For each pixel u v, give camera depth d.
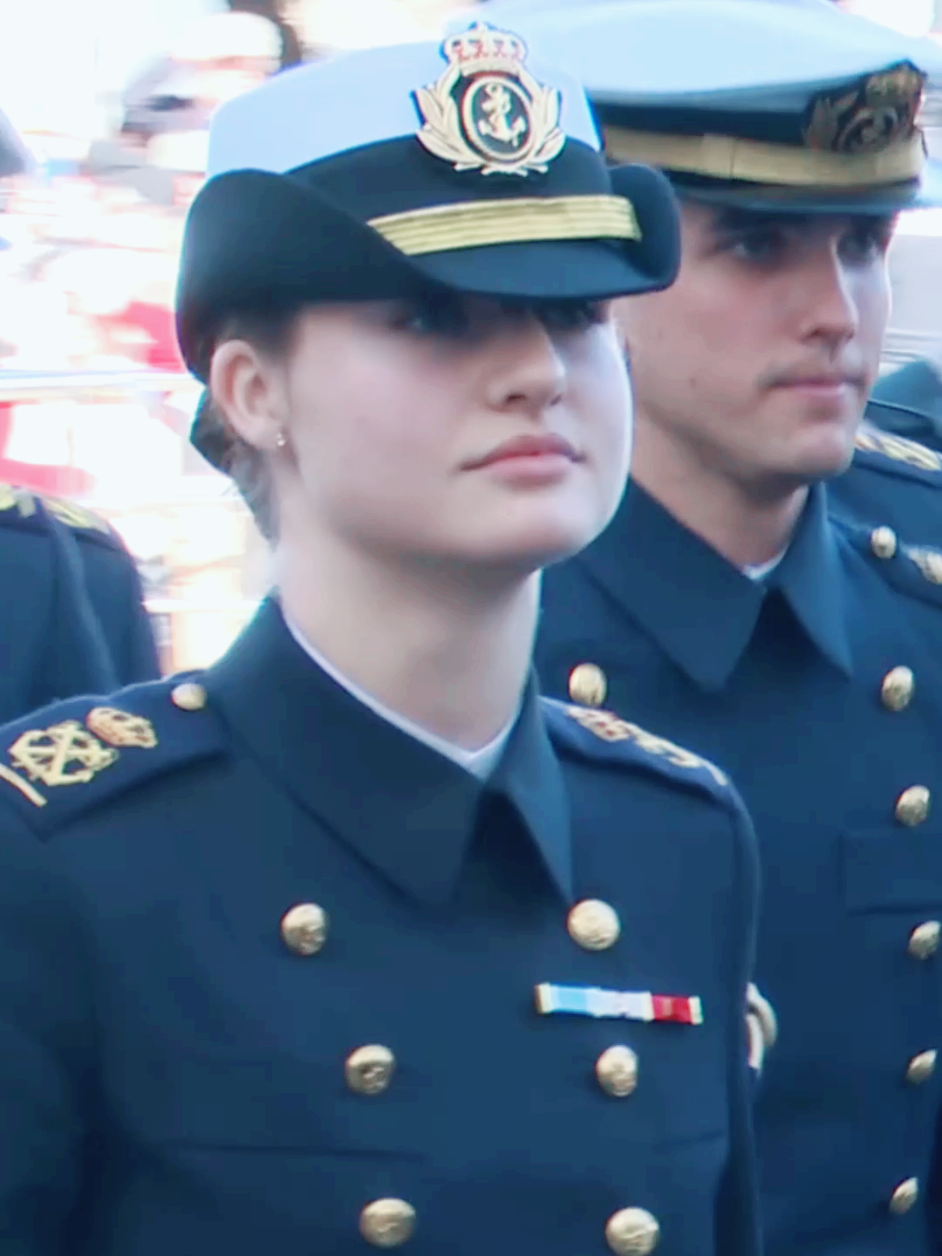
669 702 6.22
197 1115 4.37
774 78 5.87
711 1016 5.00
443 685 4.54
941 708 6.62
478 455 4.20
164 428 12.52
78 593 7.12
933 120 6.42
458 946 4.60
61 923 4.38
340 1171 4.37
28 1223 4.40
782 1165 6.20
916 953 6.41
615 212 4.40
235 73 16.17
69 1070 4.39
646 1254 4.62
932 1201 6.66
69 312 15.03
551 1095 4.59
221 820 4.55
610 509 4.42
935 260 12.98
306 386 4.32
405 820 4.56
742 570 6.29
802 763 6.32
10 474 12.57
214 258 4.39
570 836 4.87
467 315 4.20
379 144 4.31
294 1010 4.43
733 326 5.91
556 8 6.58
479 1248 4.43
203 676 4.85
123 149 16.14
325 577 4.52
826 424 5.96
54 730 4.66
